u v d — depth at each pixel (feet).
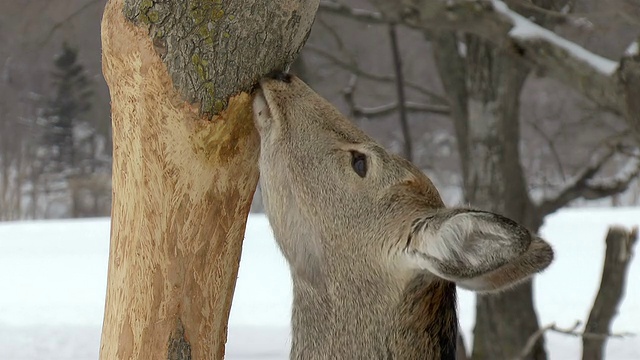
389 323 21.90
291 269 23.45
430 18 36.76
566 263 103.50
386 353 21.89
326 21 62.13
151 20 18.76
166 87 19.02
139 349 20.12
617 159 66.85
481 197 48.08
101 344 20.70
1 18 53.62
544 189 63.36
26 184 157.89
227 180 20.48
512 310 47.55
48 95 91.20
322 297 22.86
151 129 19.40
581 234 120.67
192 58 19.06
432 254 20.18
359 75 56.44
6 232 138.72
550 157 72.54
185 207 20.01
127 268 20.16
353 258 22.34
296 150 22.59
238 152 20.48
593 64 34.45
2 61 58.95
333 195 22.58
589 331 39.32
